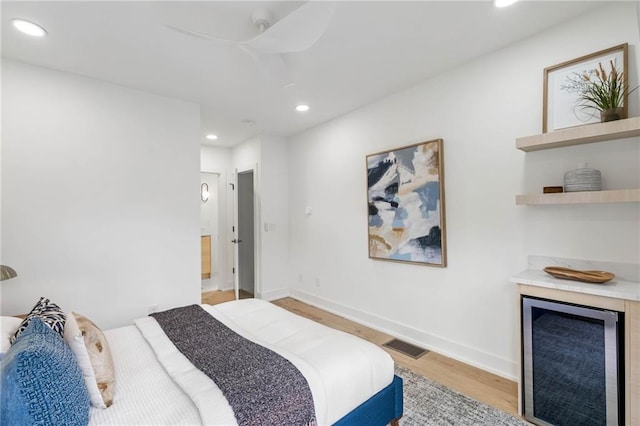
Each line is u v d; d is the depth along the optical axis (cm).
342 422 140
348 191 366
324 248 404
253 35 207
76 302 258
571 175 185
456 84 257
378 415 158
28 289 239
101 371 122
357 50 227
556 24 200
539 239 212
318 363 147
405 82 284
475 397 207
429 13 186
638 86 174
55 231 250
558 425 174
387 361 167
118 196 279
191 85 283
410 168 291
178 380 131
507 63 226
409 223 294
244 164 487
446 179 267
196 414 112
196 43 214
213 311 222
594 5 182
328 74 266
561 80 198
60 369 100
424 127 282
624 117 172
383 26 198
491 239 238
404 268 304
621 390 153
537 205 213
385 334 318
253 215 483
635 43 174
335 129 381
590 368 163
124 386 131
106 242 273
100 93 271
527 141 197
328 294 398
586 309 162
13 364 90
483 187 242
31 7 175
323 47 223
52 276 248
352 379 146
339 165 378
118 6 176
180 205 314
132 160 287
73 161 258
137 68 250
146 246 294
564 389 172
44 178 246
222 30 202
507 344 230
